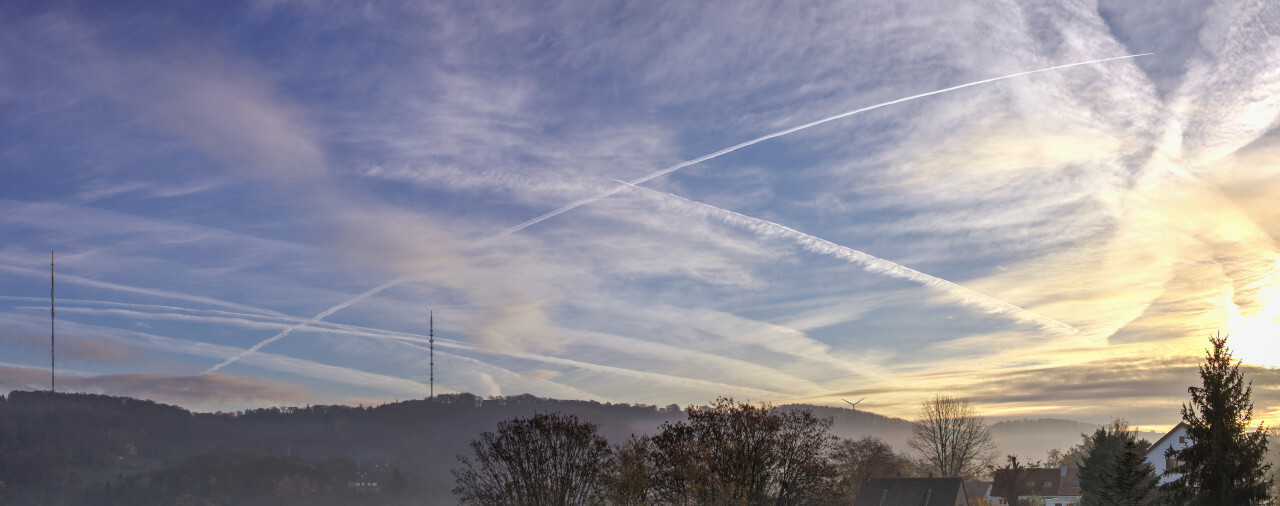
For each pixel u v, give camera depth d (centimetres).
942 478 10656
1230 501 4591
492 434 6366
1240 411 4681
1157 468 7581
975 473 11894
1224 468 4612
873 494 11025
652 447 6419
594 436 6406
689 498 6150
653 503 6219
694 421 6456
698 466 6119
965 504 10588
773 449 6291
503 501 6134
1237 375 4728
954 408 11450
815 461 6350
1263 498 4594
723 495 5916
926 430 11562
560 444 6306
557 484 6191
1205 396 4753
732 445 6275
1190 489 4847
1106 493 5334
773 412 6444
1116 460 5334
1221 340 4806
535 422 6366
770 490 6269
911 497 10681
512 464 6234
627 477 6122
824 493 6344
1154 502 5097
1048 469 11719
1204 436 4719
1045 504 10844
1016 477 11569
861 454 12512
